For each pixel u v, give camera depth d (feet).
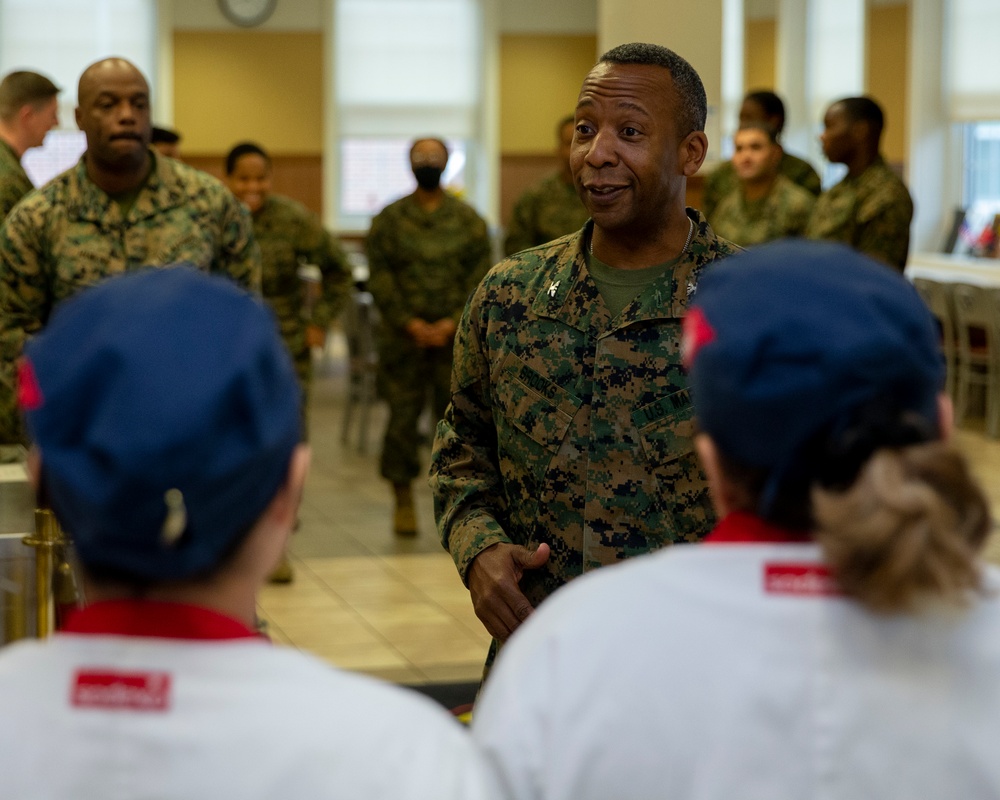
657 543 6.88
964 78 38.52
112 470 3.15
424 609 17.15
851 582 3.47
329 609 17.12
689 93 7.06
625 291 7.02
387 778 3.38
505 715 3.80
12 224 11.96
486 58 51.26
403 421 20.83
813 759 3.61
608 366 6.91
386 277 20.70
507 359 7.15
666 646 3.71
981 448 27.61
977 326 30.76
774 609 3.67
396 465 20.95
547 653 3.83
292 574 18.70
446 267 20.74
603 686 3.73
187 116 49.85
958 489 3.47
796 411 3.52
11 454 12.19
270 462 3.38
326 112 50.65
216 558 3.39
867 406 3.52
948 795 3.59
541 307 7.10
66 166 48.78
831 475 3.55
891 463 3.45
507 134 51.90
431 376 20.90
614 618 3.79
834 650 3.63
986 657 3.62
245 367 3.28
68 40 48.39
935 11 38.93
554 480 6.99
